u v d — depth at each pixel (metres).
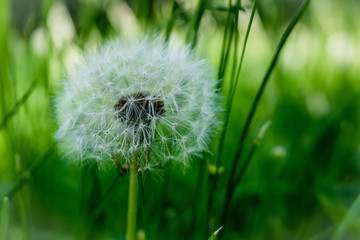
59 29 0.32
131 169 0.24
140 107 0.24
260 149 0.34
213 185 0.27
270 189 0.31
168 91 0.24
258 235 0.31
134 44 0.25
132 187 0.24
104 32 0.31
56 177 0.32
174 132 0.24
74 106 0.25
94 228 0.31
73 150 0.24
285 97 0.38
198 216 0.30
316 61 0.43
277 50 0.25
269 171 0.32
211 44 0.39
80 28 0.31
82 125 0.24
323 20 0.46
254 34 0.46
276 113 0.37
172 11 0.27
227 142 0.34
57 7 0.32
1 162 0.33
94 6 0.31
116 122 0.24
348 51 0.43
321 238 0.32
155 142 0.24
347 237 0.31
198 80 0.25
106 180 0.31
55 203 0.32
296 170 0.33
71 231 0.31
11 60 0.31
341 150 0.35
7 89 0.31
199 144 0.24
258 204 0.31
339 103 0.39
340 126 0.35
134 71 0.24
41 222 0.32
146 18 0.29
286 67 0.40
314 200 0.33
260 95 0.26
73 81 0.25
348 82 0.42
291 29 0.25
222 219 0.27
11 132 0.30
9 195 0.27
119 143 0.24
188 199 0.31
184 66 0.25
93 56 0.25
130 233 0.25
